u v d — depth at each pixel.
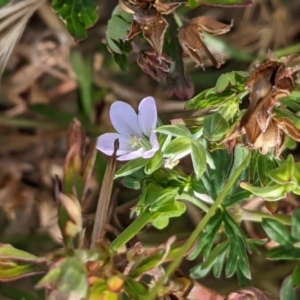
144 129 0.21
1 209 0.31
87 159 0.20
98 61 0.31
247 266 0.21
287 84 0.18
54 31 0.31
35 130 0.31
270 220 0.22
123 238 0.20
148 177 0.22
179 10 0.28
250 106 0.18
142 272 0.19
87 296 0.18
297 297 0.24
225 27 0.22
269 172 0.20
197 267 0.22
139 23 0.22
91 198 0.28
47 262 0.19
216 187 0.22
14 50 0.32
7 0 0.24
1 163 0.31
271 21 0.30
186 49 0.23
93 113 0.30
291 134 0.19
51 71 0.32
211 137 0.20
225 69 0.29
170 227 0.27
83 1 0.24
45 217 0.30
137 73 0.30
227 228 0.22
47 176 0.31
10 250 0.19
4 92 0.32
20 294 0.28
